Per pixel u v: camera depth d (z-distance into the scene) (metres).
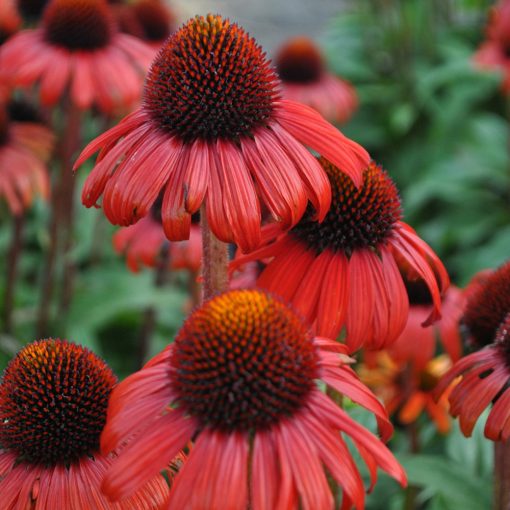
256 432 0.53
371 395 0.55
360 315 0.59
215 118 0.57
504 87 1.12
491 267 1.08
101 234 0.99
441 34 1.54
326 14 2.13
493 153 1.24
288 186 0.56
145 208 0.56
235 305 0.54
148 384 0.54
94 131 1.06
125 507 0.55
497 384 0.59
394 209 0.60
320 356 0.55
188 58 0.57
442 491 0.66
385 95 1.43
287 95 1.13
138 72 0.84
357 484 0.52
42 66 0.80
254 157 0.57
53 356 0.57
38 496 0.56
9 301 0.86
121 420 0.54
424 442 0.77
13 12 0.94
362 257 0.60
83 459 0.57
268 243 0.61
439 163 1.25
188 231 0.56
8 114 0.87
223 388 0.53
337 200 0.59
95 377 0.57
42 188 0.83
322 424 0.53
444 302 0.74
